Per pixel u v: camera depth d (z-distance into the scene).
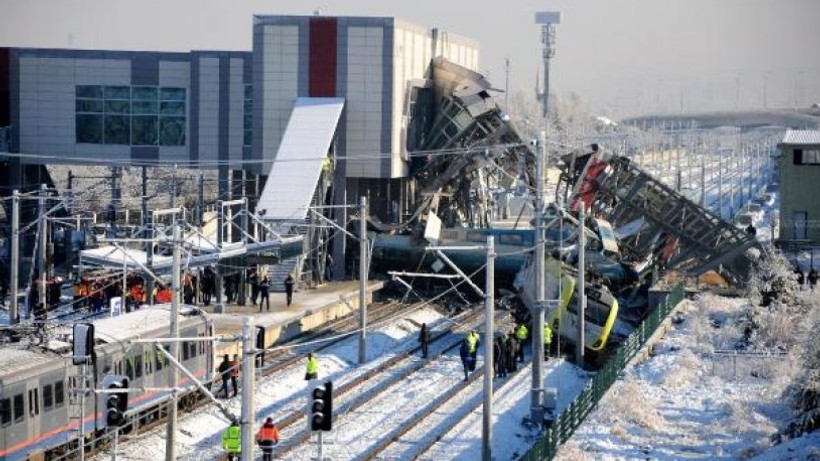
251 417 57.09
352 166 163.50
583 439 89.62
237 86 172.62
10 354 78.50
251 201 175.25
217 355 108.94
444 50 187.62
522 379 112.88
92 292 126.44
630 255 156.38
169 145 174.62
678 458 86.31
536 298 97.38
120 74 174.12
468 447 89.31
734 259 163.12
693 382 111.62
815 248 196.75
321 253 157.12
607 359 121.69
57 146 175.25
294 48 163.88
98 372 83.44
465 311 153.88
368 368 116.06
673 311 141.00
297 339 128.62
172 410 73.25
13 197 118.88
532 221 115.56
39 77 174.62
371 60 162.75
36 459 78.50
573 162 165.00
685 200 162.50
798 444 86.06
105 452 83.75
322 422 63.16
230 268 132.38
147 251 109.19
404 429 92.62
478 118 168.50
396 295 162.25
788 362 110.38
